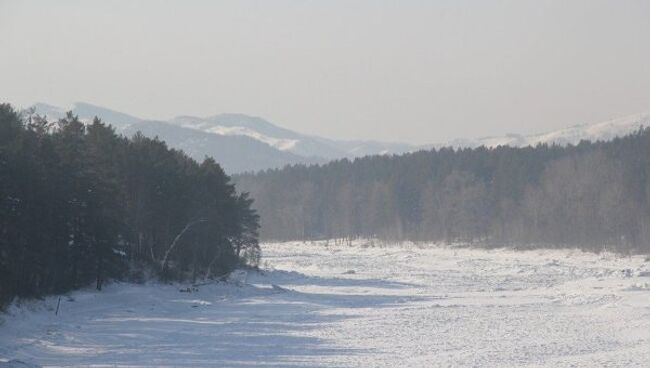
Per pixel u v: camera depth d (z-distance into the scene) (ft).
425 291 430.61
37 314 253.65
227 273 458.91
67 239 300.20
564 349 196.24
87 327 246.06
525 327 250.37
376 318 286.05
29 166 264.52
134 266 381.81
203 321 277.85
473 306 329.31
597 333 231.91
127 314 286.46
